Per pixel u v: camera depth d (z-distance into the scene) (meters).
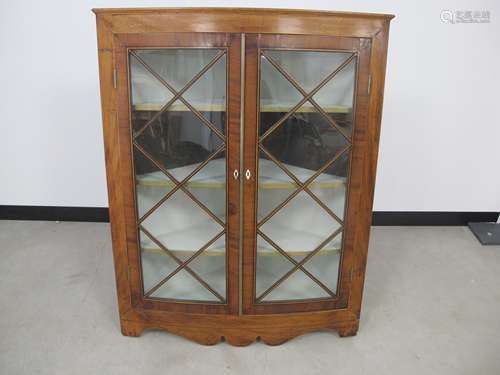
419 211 2.66
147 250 1.46
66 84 2.36
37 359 1.43
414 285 1.97
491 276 2.07
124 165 1.34
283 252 1.44
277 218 1.42
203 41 1.21
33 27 2.26
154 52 1.24
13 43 2.28
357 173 1.37
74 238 2.38
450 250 2.34
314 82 1.28
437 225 2.69
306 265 1.49
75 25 2.26
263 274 1.48
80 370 1.38
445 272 2.10
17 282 1.91
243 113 1.27
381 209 2.65
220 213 1.40
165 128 1.31
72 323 1.63
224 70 1.24
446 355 1.50
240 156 1.31
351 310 1.54
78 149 2.49
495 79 2.40
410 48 2.34
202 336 1.52
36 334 1.55
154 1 2.24
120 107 1.28
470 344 1.56
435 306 1.80
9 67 2.32
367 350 1.52
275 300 1.49
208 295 1.50
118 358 1.45
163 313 1.51
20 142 2.47
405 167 2.57
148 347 1.51
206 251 1.44
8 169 2.52
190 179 1.36
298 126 1.31
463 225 2.69
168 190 1.39
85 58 2.31
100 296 1.81
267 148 1.32
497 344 1.56
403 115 2.46
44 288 1.86
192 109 1.28
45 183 2.55
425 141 2.52
